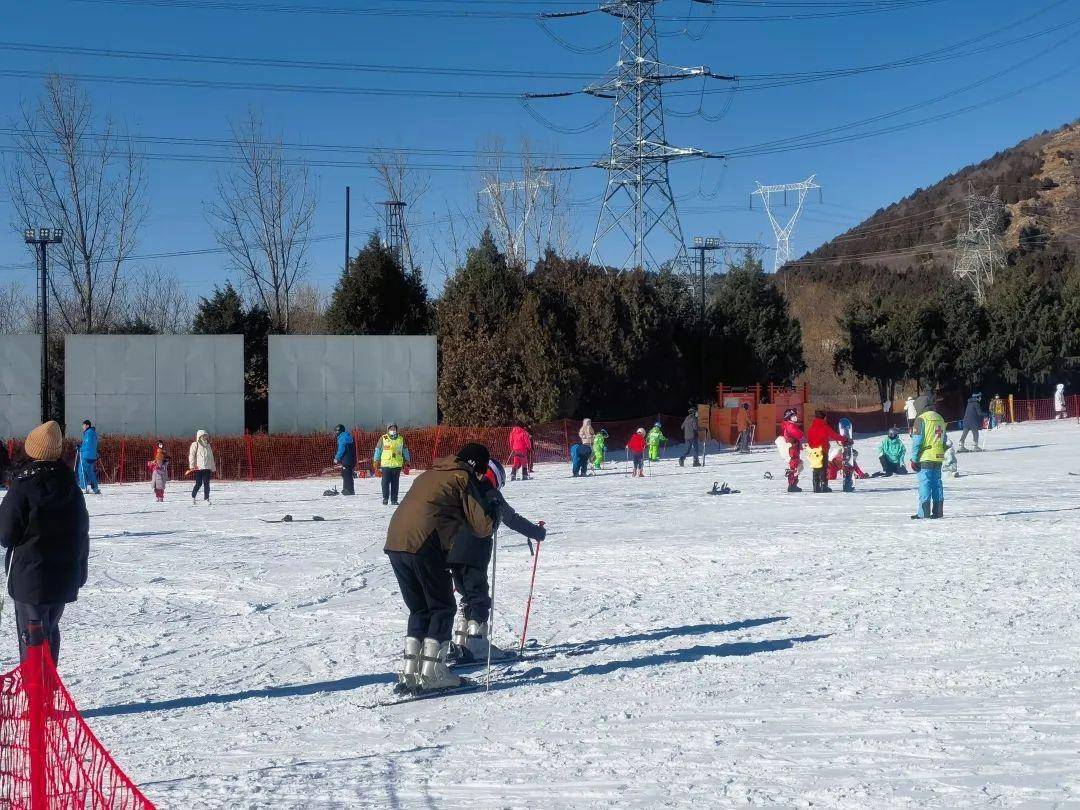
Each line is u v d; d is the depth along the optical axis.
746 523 17.39
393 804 4.69
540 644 8.76
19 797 4.52
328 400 38.97
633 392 46.19
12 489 6.91
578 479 31.08
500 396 41.44
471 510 7.40
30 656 4.32
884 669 7.07
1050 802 4.33
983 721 5.64
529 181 59.81
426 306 48.47
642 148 49.06
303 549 16.17
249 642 9.44
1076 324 60.91
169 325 65.62
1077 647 7.51
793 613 9.45
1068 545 13.12
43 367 38.25
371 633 9.67
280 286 53.94
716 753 5.28
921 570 11.55
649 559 13.52
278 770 5.39
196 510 23.83
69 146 47.44
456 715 6.55
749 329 55.53
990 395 62.47
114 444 35.25
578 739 5.71
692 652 8.07
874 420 55.06
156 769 5.51
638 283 46.59
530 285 44.69
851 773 4.84
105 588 12.77
